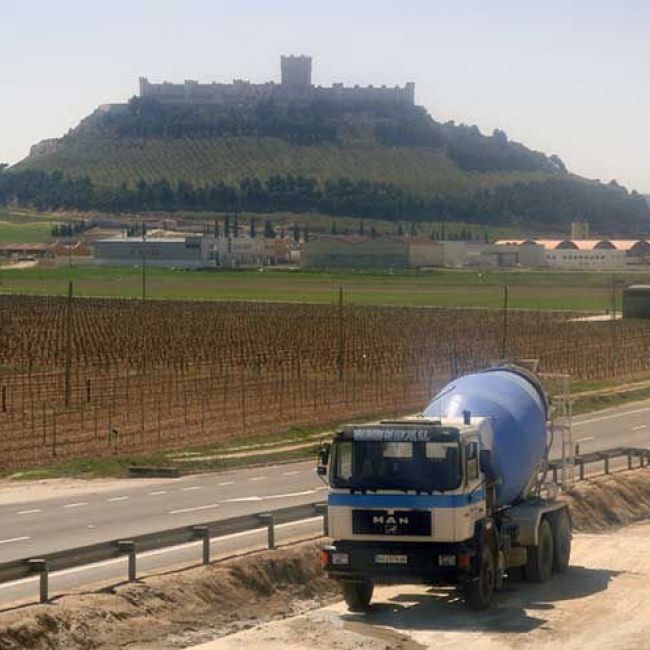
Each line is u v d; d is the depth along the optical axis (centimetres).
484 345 18750
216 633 4612
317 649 4397
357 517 4756
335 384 14075
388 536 4731
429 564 4731
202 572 5075
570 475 7400
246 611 4956
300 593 5284
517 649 4459
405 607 5069
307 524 6394
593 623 4825
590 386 14688
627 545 6500
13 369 15300
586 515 7200
